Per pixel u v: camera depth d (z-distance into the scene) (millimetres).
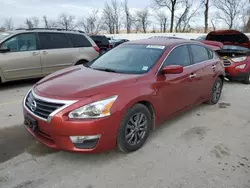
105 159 2953
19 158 2951
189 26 37719
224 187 2484
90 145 2660
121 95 2807
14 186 2451
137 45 4094
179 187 2477
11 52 6195
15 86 6730
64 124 2557
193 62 4258
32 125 2818
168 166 2832
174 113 3822
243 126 4078
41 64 6695
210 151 3193
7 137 3500
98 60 4090
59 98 2643
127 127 2938
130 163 2881
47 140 2801
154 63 3477
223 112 4766
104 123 2641
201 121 4258
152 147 3266
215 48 6887
